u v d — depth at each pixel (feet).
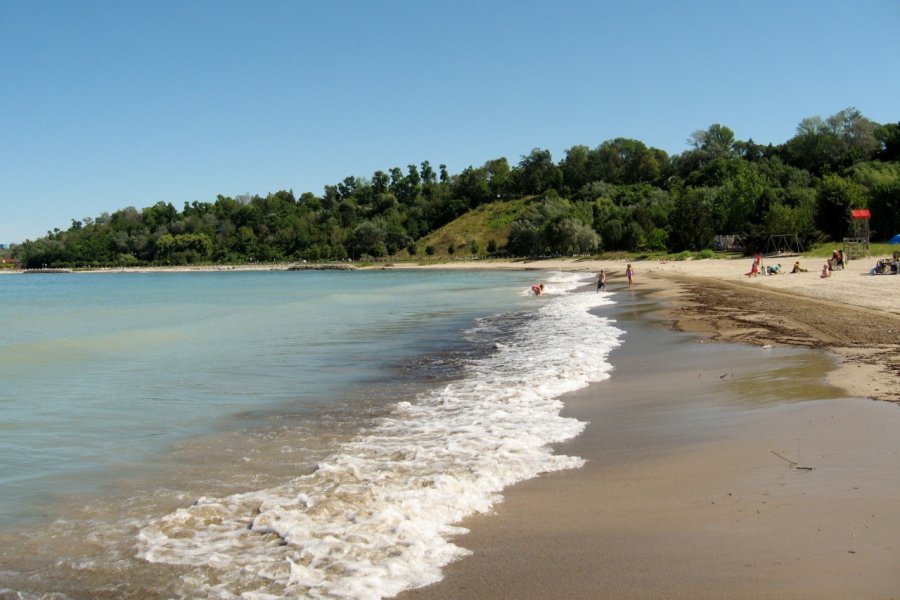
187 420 38.04
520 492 23.65
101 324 104.99
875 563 16.31
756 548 17.63
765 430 29.37
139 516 23.17
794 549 17.39
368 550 19.02
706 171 465.88
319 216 626.64
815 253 211.20
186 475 27.73
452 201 598.75
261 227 599.98
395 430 34.01
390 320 97.81
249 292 208.54
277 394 45.21
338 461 28.40
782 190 287.48
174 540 20.74
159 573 18.51
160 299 178.50
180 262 567.18
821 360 45.91
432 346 67.92
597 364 50.78
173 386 48.70
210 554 19.57
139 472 28.27
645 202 410.31
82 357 63.93
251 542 20.34
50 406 42.14
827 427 28.81
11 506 24.36
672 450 27.84
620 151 605.31
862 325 63.26
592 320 85.56
